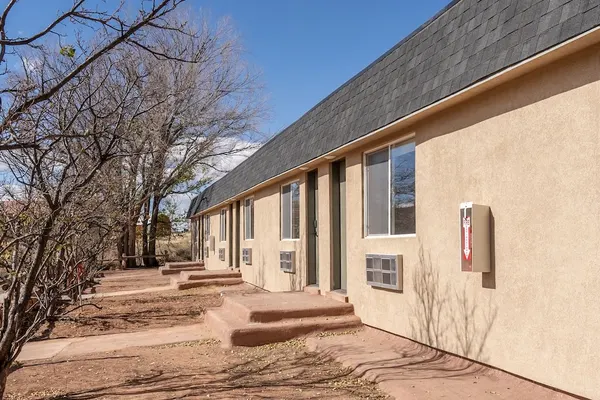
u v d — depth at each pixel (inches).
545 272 187.9
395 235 298.8
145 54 397.4
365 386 222.8
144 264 1190.9
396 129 284.7
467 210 216.5
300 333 318.0
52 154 233.6
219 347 311.3
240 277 690.2
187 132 937.5
